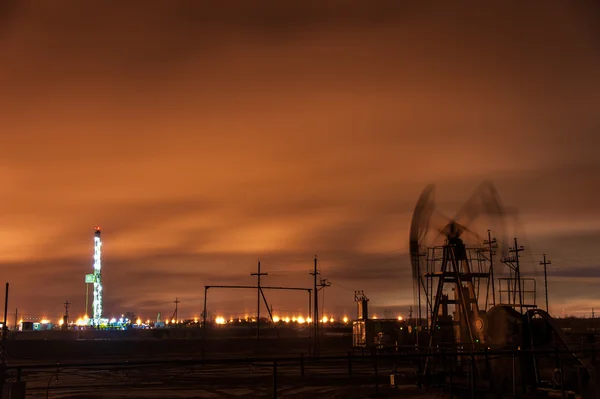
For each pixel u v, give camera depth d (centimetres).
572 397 2073
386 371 4300
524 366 2386
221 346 9119
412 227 2984
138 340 9056
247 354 7450
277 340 9331
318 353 6306
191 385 3600
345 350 8219
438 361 2928
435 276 2892
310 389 3247
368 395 2711
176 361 1669
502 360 2464
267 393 3150
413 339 4322
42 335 12225
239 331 12338
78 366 1656
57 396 3066
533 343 2453
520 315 2500
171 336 12200
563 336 2330
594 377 1972
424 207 2966
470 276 2830
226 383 3675
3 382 1636
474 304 2750
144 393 3198
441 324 2909
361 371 4378
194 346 9169
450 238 2867
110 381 3981
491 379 2388
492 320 2597
